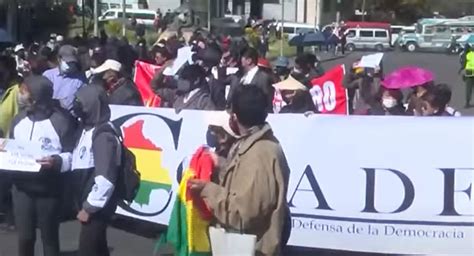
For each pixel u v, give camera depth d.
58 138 8.08
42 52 12.41
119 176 7.54
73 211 8.35
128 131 10.10
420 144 8.52
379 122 8.62
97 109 7.53
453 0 108.81
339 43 66.88
